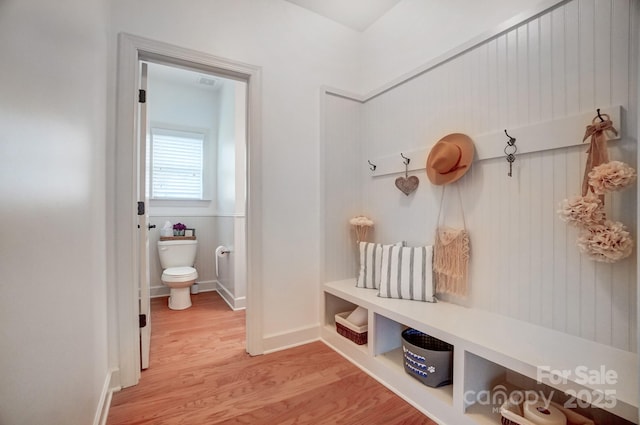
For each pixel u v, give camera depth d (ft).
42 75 2.45
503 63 5.08
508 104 5.01
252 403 4.96
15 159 2.00
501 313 5.09
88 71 3.90
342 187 7.88
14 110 1.98
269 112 6.93
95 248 4.28
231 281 10.32
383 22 7.73
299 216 7.32
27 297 2.15
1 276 1.82
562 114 4.36
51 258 2.59
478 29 5.57
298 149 7.32
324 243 7.56
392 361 5.72
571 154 4.28
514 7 5.03
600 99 4.01
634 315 3.75
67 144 3.05
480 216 5.42
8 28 1.89
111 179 5.31
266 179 6.88
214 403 4.95
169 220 12.07
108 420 4.51
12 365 1.92
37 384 2.27
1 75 1.80
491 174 5.25
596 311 4.05
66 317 2.93
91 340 3.89
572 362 3.56
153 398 5.07
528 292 4.74
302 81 7.42
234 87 10.20
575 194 4.22
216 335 7.75
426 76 6.45
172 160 12.33
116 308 5.33
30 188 2.23
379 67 7.82
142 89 6.11
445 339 4.49
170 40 5.84
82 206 3.59
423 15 6.66
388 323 6.11
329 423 4.50
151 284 11.51
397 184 6.95
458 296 5.68
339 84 8.02
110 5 5.34
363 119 8.22
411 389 5.02
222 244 11.83
